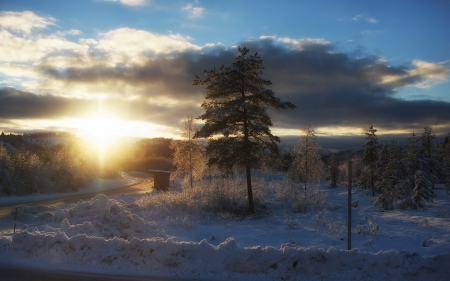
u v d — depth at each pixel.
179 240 13.00
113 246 9.41
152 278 8.04
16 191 35.16
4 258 9.52
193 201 21.41
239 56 21.91
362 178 39.62
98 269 8.72
